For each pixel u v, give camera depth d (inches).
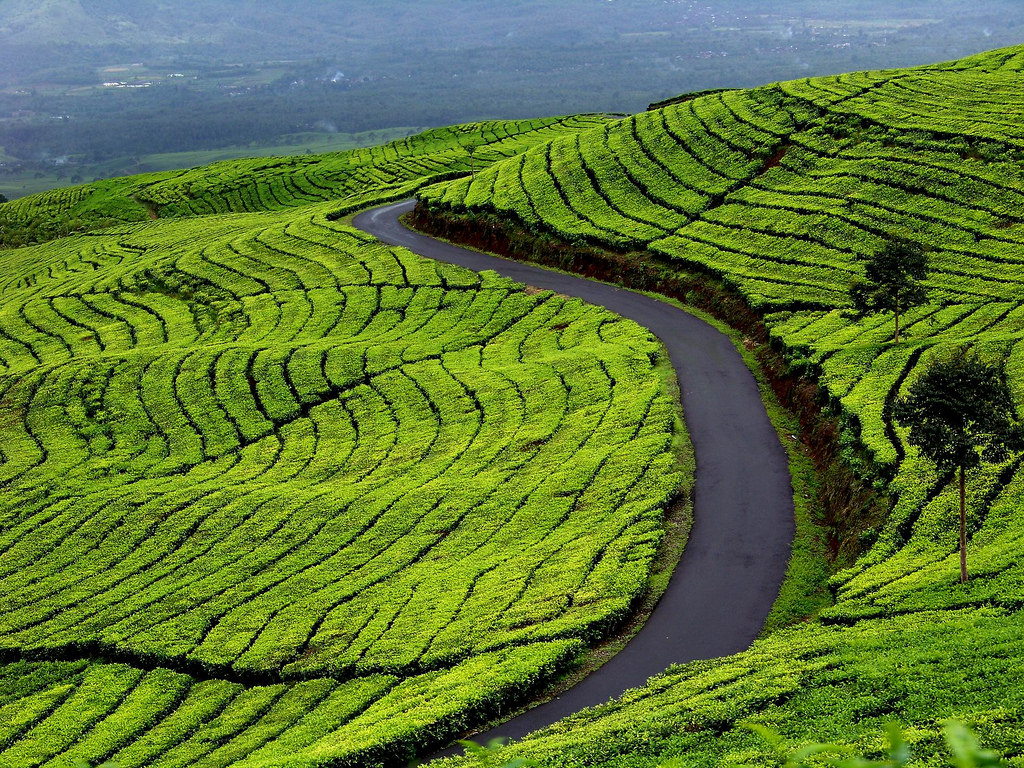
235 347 4008.4
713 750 1280.8
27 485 3139.8
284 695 1935.3
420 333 3909.9
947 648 1395.2
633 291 3944.4
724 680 1518.2
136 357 4037.9
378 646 1987.0
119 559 2635.3
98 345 4375.0
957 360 1670.8
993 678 1258.6
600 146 5221.5
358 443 3115.2
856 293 2859.3
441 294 4227.4
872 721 1236.5
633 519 2233.0
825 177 4205.2
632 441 2615.7
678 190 4520.2
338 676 1955.0
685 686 1541.6
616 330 3518.7
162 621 2282.2
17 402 3774.6
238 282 4862.2
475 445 2869.1
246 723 1875.0
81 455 3334.2
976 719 1136.2
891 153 4190.5
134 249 6087.6
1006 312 2874.0
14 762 1856.5
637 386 2989.7
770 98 5142.7
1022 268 3198.8
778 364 2994.6
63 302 5049.2
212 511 2790.4
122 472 3189.0
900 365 2635.3
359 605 2177.7
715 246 3919.8
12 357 4409.5
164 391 3703.3
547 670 1760.6
